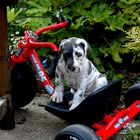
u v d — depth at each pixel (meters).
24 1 2.65
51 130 1.91
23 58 1.89
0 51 1.73
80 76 1.67
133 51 2.30
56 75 1.74
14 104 2.07
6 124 1.86
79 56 1.62
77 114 1.63
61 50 1.65
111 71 2.57
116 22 2.46
